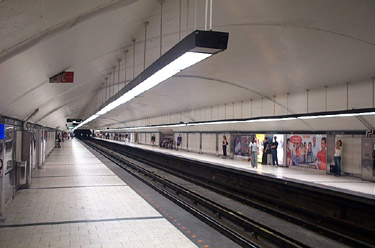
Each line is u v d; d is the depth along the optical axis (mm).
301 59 9977
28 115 11008
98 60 8922
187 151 32750
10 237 5742
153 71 5258
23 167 9609
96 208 8023
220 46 3354
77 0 3455
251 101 17219
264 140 19484
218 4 6301
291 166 17844
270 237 7012
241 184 14758
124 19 6043
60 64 7285
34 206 8141
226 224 8258
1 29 3125
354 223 8547
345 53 8914
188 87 16594
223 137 24266
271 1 6363
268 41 8820
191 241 5738
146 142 49812
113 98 10727
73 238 5730
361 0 6168
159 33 7648
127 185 11672
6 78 5398
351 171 14289
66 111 25938
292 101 14586
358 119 13094
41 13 3266
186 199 11617
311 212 9844
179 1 5910
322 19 7188
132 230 6273
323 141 15617
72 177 13438
